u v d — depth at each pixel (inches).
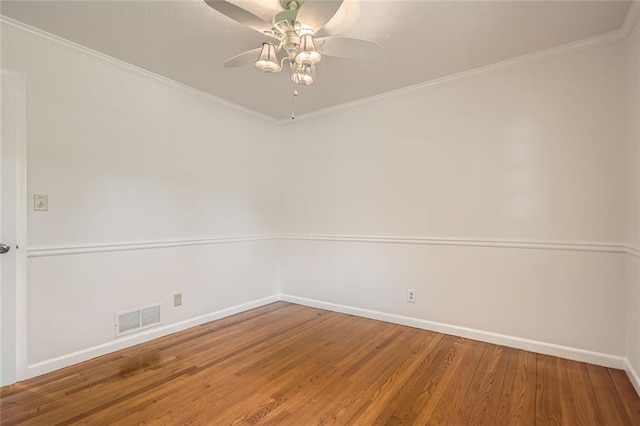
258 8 75.4
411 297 125.0
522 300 103.3
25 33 85.5
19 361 83.7
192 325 124.6
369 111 135.6
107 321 101.3
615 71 90.2
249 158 149.2
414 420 68.0
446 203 117.5
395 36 88.8
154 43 93.0
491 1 74.6
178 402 74.5
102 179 100.8
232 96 132.6
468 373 87.7
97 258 99.5
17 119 84.4
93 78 98.9
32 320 86.4
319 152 150.6
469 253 113.0
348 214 141.6
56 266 91.1
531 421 67.5
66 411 71.0
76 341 94.3
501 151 107.1
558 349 97.4
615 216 90.3
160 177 115.8
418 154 123.5
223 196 137.6
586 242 94.0
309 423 67.1
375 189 134.0
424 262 122.0
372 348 104.5
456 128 115.4
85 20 82.2
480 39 90.9
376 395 77.3
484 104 110.1
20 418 68.6
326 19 69.2
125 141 106.3
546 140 99.8
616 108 90.2
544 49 96.9
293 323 129.0
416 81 118.6
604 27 85.9
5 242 82.5
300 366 92.1
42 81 88.8
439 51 97.3
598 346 92.2
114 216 103.5
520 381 83.4
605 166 91.7
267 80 117.6
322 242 149.6
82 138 96.5
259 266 153.7
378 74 112.7
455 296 115.4
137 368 91.0
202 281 129.0
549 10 78.1
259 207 154.2
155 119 114.4
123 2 75.3
